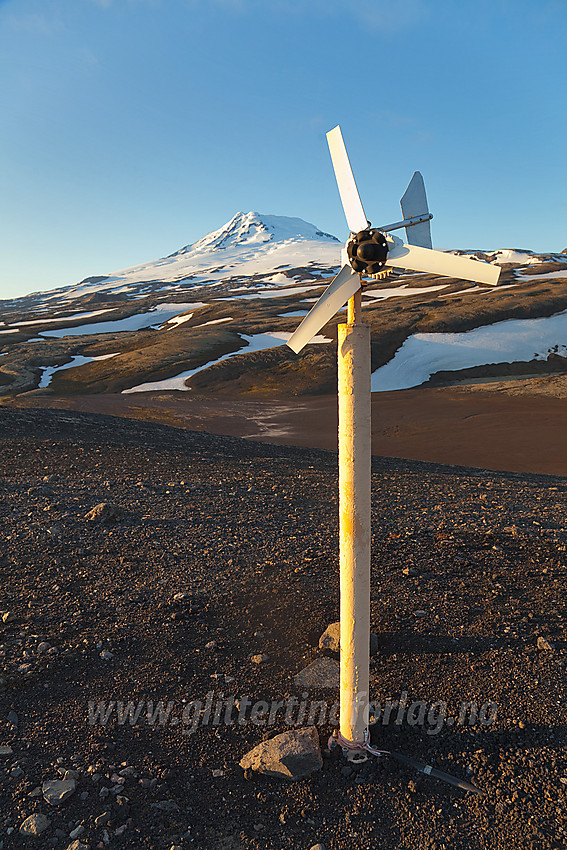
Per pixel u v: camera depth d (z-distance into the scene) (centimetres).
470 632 693
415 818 442
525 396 5125
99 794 456
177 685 600
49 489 1260
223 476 1565
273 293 17450
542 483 1922
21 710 550
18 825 423
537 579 840
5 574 829
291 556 936
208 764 497
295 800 461
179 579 835
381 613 747
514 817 439
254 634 702
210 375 7219
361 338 423
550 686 586
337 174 445
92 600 763
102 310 18125
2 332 13450
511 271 15962
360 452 439
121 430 2245
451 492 1540
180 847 414
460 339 7994
